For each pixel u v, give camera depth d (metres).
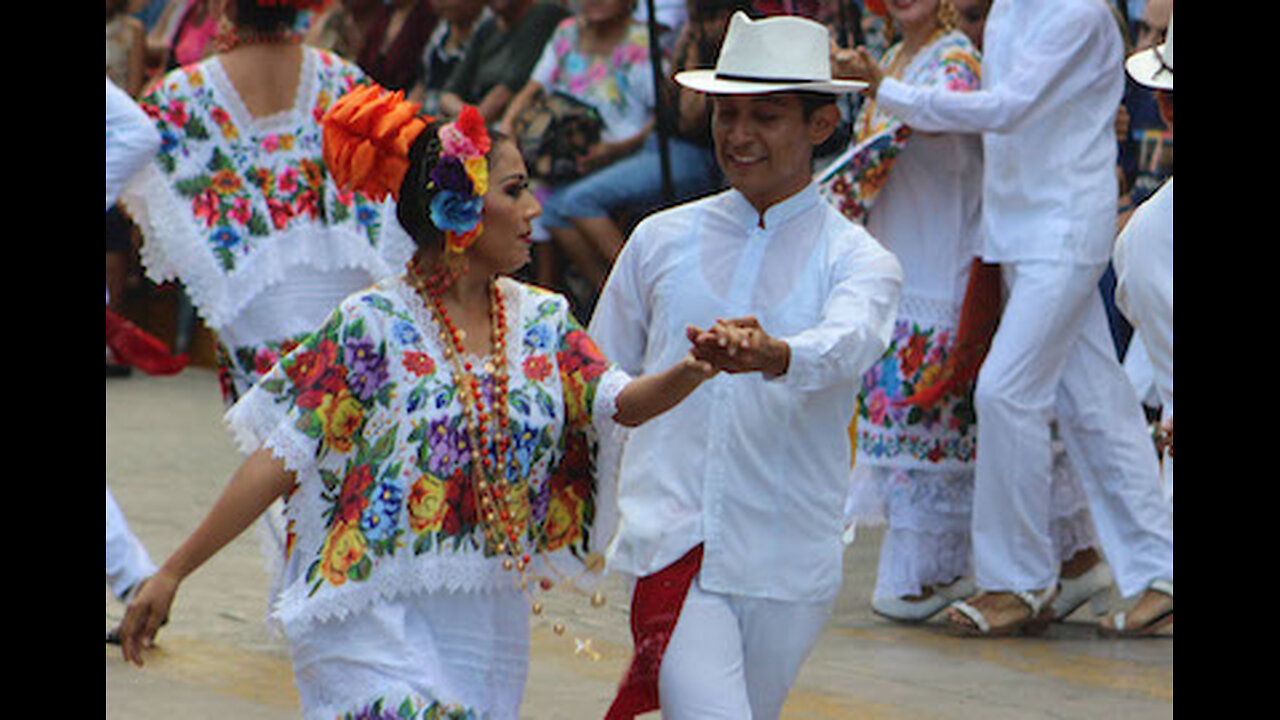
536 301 10.87
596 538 10.97
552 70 30.73
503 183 10.54
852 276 11.78
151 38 41.62
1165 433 14.98
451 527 10.41
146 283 43.50
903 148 18.91
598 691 15.95
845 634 18.55
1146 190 23.34
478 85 32.78
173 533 23.05
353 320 10.36
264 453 10.22
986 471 18.17
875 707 15.66
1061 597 19.20
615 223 30.25
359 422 10.41
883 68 19.34
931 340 19.00
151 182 17.27
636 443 12.06
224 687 15.90
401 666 10.25
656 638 11.73
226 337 17.52
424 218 10.50
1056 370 18.20
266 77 17.38
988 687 16.38
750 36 12.00
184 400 36.56
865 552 23.42
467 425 10.42
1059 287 17.95
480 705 10.66
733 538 11.74
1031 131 18.09
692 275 12.16
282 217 17.42
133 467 28.00
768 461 11.74
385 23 35.31
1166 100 14.52
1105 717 15.38
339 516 10.38
